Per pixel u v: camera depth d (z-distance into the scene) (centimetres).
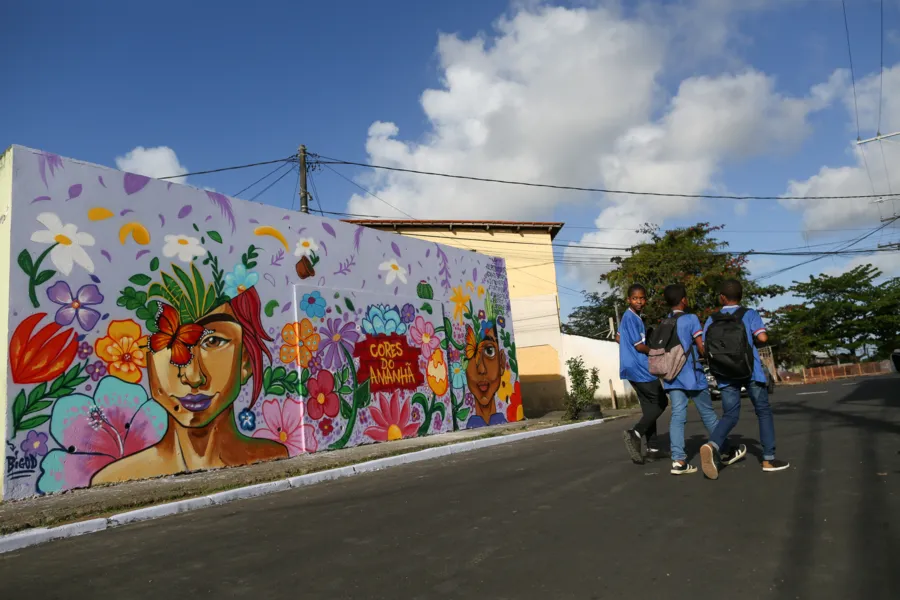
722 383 570
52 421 735
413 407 1274
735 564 342
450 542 420
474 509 519
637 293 689
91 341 783
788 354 4547
